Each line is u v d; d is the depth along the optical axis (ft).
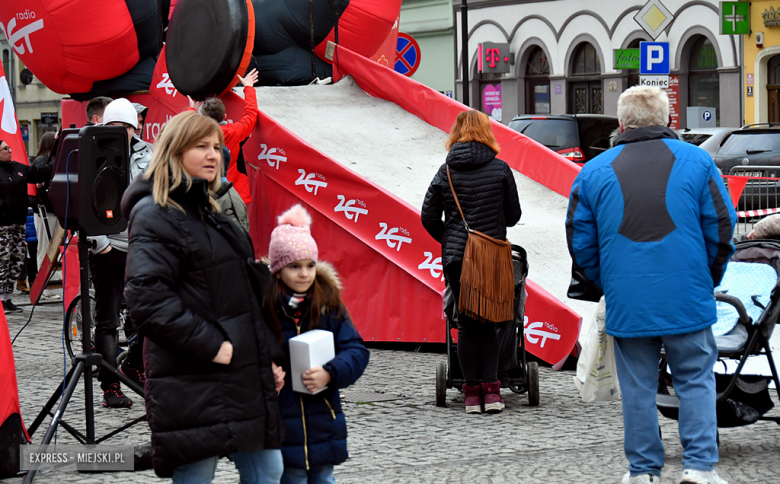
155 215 13.84
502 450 22.30
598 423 24.75
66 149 20.80
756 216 50.19
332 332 15.29
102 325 26.84
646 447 18.34
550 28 133.80
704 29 118.62
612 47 127.13
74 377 21.16
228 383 13.92
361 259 34.78
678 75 121.90
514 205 25.79
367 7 46.52
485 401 25.90
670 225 17.92
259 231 37.22
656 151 18.35
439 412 26.23
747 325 20.53
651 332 17.89
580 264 18.95
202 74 37.35
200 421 13.78
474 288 24.98
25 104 183.01
